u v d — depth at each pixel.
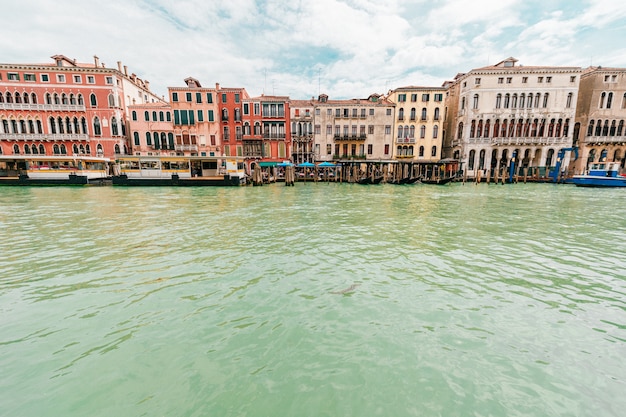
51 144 38.06
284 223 12.18
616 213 14.95
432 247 8.87
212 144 40.00
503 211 15.52
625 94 37.72
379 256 8.02
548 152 39.69
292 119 41.75
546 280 6.50
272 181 35.97
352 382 3.57
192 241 9.37
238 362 3.89
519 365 3.87
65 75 36.50
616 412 3.17
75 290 5.89
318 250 8.52
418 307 5.30
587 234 10.55
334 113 42.06
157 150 39.38
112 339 4.36
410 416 3.12
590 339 4.43
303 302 5.45
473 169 41.16
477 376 3.67
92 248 8.59
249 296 5.67
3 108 36.25
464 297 5.69
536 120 39.31
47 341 4.30
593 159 39.69
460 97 42.22
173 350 4.12
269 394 3.39
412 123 42.19
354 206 17.14
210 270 6.95
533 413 3.14
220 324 4.74
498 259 7.85
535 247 8.93
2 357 3.95
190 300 5.50
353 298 5.61
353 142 42.69
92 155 38.31
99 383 3.53
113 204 17.27
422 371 3.75
